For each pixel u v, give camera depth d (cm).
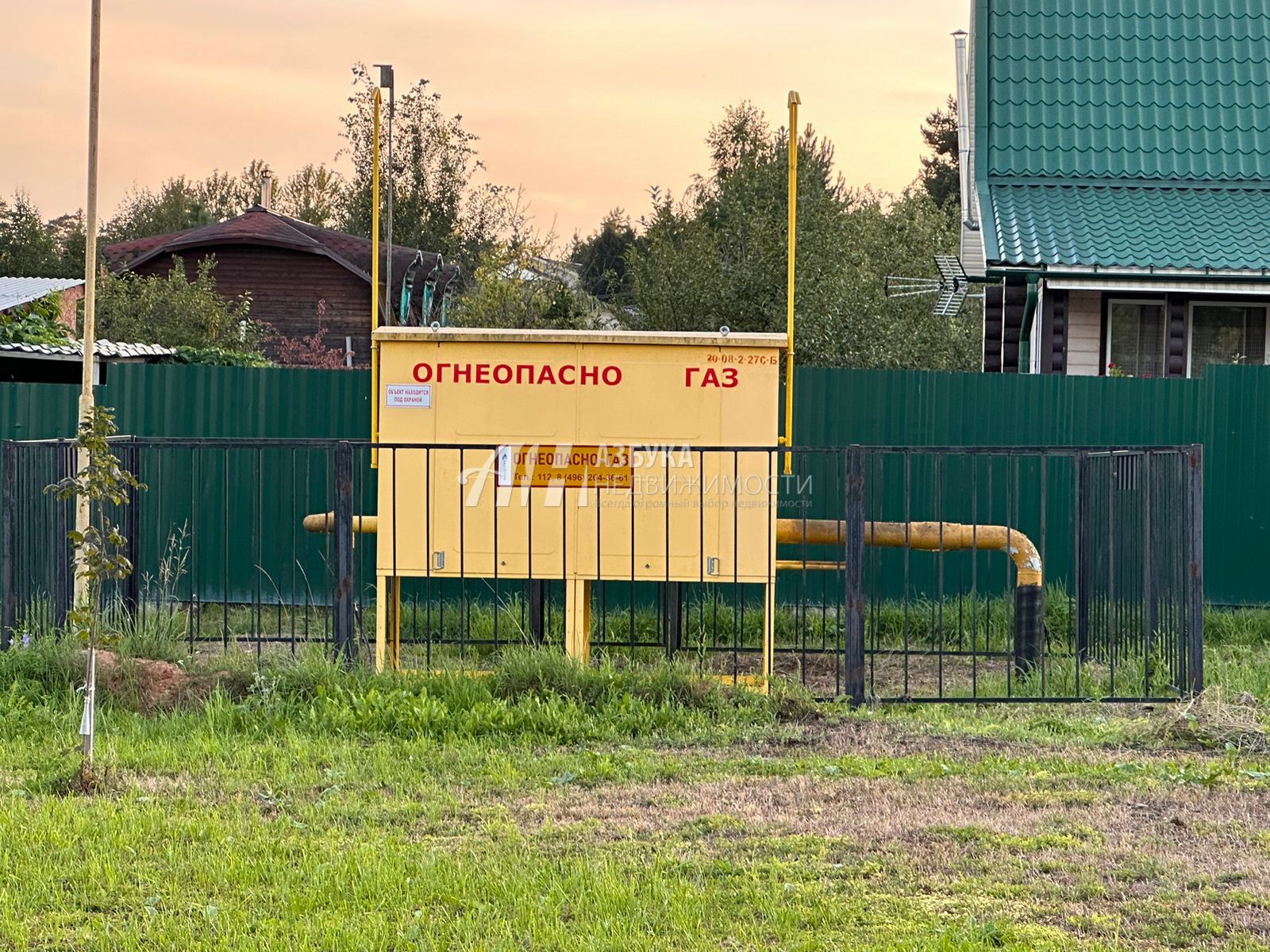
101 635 720
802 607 1054
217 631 1157
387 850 570
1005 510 1266
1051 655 1041
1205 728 769
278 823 609
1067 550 1262
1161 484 909
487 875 540
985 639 1122
